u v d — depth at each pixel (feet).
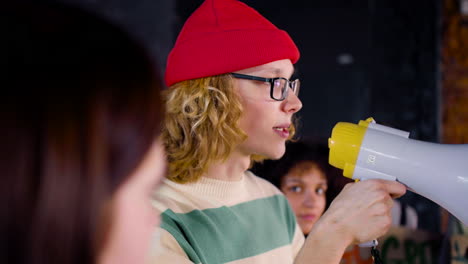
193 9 7.39
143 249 1.04
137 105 0.95
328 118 7.82
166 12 7.30
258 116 2.88
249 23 2.90
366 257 4.54
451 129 7.75
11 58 0.86
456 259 4.00
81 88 0.89
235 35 2.85
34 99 0.85
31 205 0.84
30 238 0.83
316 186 4.84
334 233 2.39
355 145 2.45
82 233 0.87
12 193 0.83
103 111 0.90
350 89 7.75
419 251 4.72
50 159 0.85
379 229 2.38
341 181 4.84
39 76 0.86
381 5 7.64
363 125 2.56
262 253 3.14
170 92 3.00
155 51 7.26
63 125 0.86
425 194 2.39
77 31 0.92
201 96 2.84
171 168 2.89
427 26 7.61
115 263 0.98
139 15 7.20
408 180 2.39
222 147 2.88
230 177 3.05
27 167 0.84
